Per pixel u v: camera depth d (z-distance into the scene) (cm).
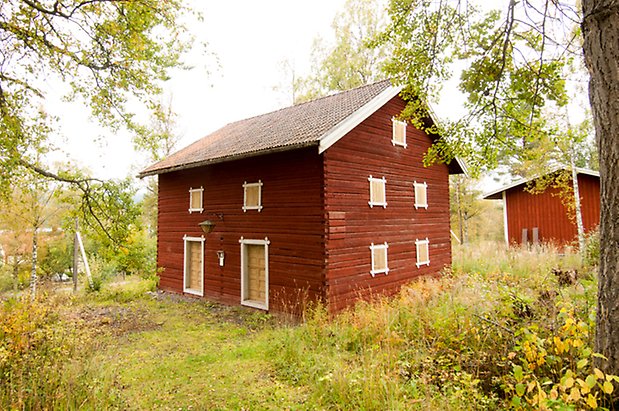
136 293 1388
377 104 1082
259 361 670
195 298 1312
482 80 660
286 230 1037
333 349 666
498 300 637
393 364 541
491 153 702
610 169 378
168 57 762
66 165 866
